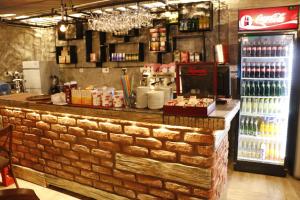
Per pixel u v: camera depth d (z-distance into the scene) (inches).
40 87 271.9
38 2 193.8
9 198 71.6
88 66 271.0
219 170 102.3
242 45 153.7
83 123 115.7
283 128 155.1
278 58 154.9
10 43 277.9
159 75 130.1
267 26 147.2
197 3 187.8
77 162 121.6
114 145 108.3
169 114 89.0
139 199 105.7
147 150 100.1
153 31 210.5
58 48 282.2
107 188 114.3
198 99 95.0
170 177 96.4
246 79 156.7
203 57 201.0
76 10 199.9
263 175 156.1
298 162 148.5
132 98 108.4
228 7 191.0
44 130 130.3
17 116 140.4
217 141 92.4
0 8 216.2
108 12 183.8
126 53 241.8
